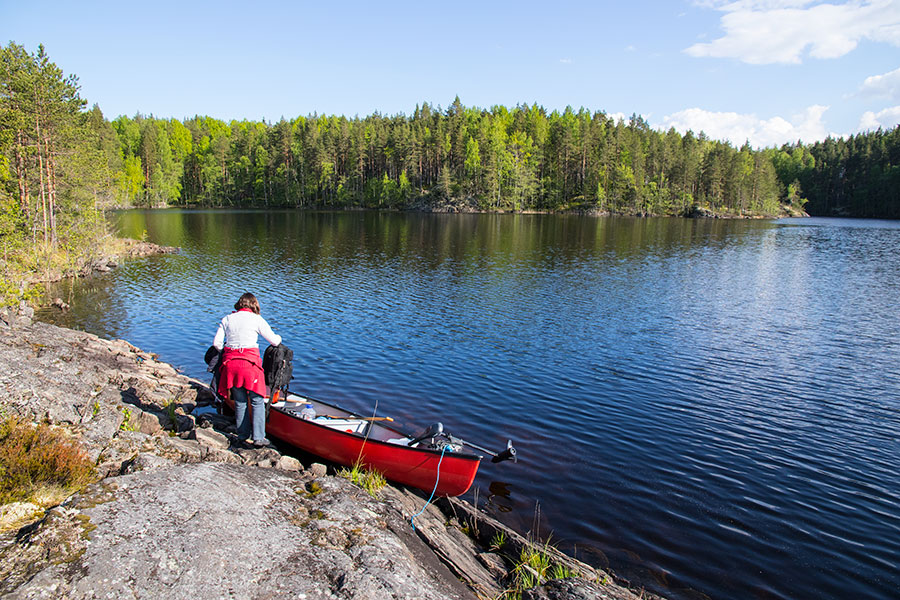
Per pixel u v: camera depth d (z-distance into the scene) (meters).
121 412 8.30
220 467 6.09
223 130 166.88
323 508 5.62
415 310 20.77
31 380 8.11
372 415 10.74
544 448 9.49
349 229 61.00
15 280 19.66
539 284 27.00
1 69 29.67
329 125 146.50
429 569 5.24
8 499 4.92
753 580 6.19
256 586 4.09
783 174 151.12
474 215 93.75
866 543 6.98
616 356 15.20
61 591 3.69
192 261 34.28
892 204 122.38
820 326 19.12
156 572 4.00
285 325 18.08
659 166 112.38
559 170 110.31
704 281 29.06
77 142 34.75
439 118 116.50
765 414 11.28
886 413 11.44
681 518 7.42
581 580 5.45
